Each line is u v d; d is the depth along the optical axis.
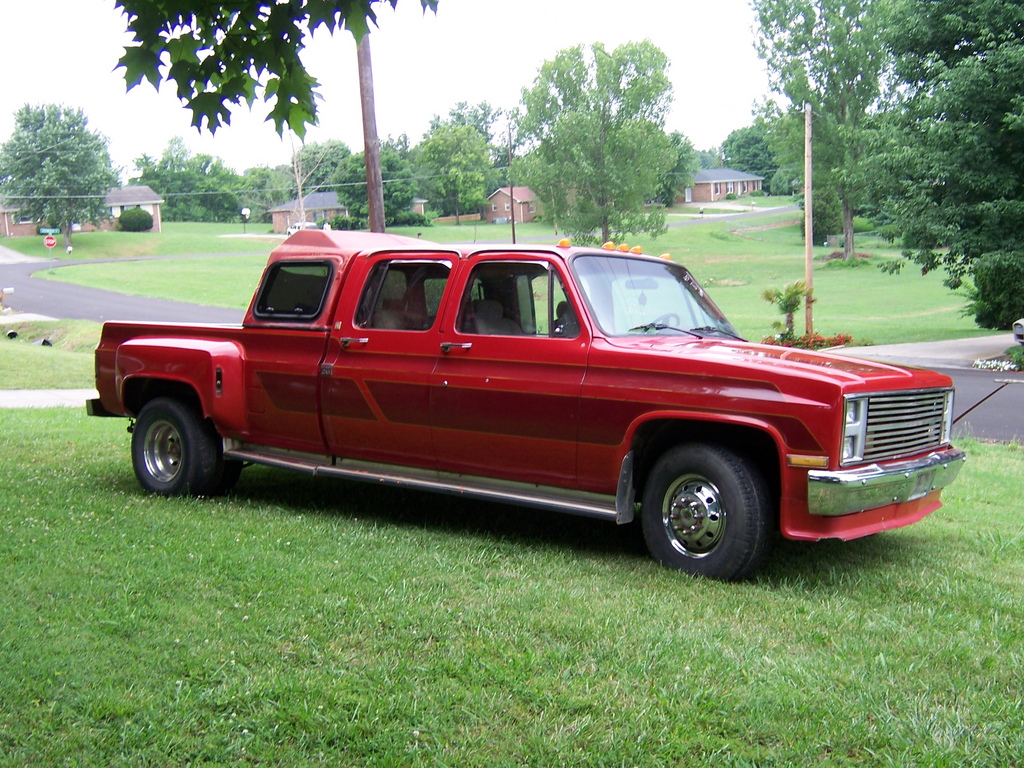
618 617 4.58
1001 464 9.77
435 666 3.96
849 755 3.34
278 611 4.59
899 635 4.44
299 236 7.20
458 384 6.07
